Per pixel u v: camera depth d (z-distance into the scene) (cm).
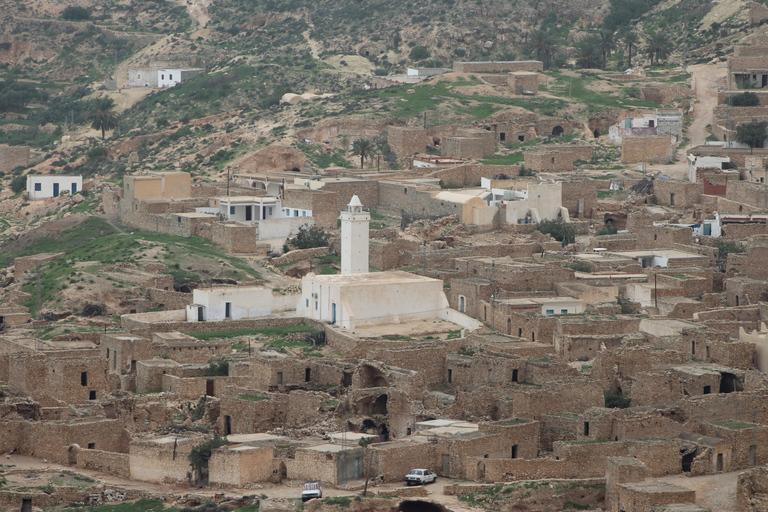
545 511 18825
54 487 19325
